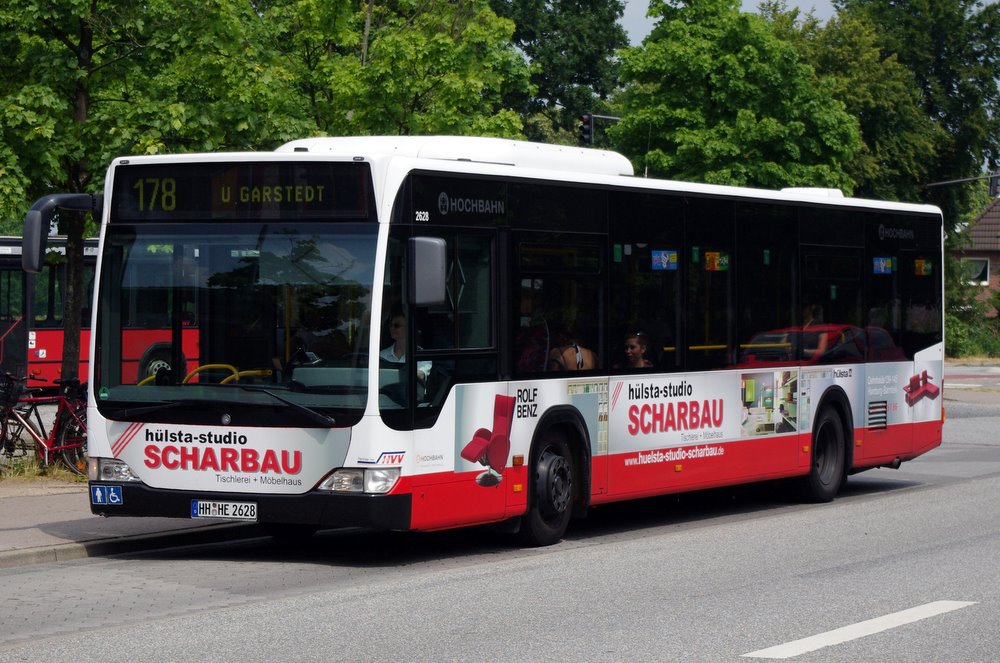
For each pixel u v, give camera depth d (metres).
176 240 11.55
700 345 14.65
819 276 16.66
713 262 14.87
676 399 14.28
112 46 17.67
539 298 12.58
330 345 11.08
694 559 11.94
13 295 31.00
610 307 13.42
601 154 14.36
